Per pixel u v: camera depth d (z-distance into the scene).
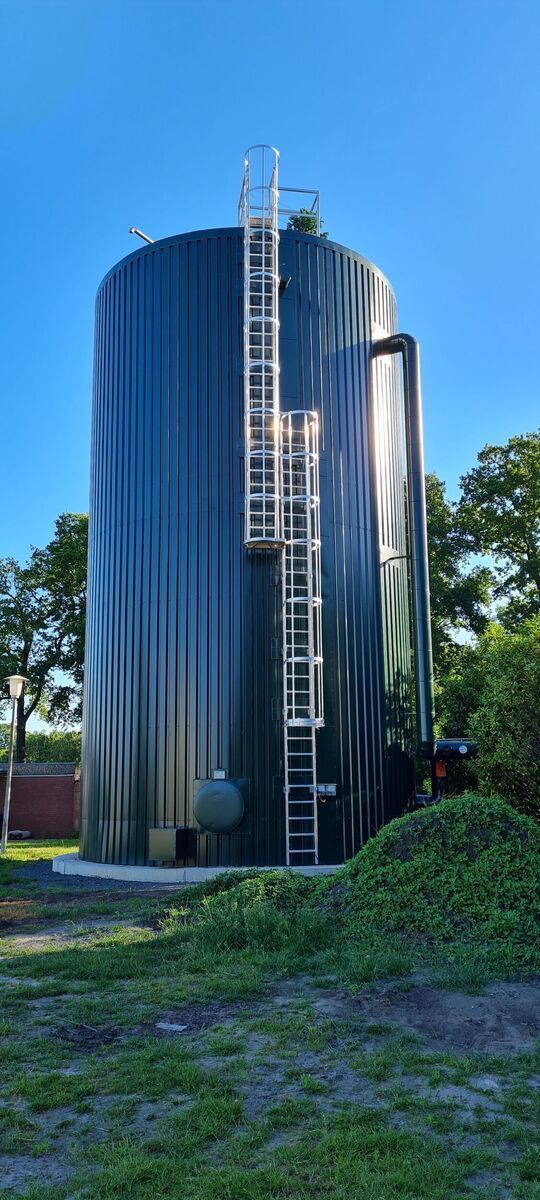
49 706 51.59
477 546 38.19
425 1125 5.06
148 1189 4.34
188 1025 7.02
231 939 9.65
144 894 14.23
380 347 20.00
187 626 17.48
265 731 16.88
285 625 17.12
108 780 18.03
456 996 7.48
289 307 18.73
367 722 17.98
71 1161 4.70
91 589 19.98
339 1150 4.72
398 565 20.12
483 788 15.07
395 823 11.19
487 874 9.76
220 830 16.39
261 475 17.66
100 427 20.11
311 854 16.59
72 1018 7.20
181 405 18.31
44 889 15.30
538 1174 4.47
